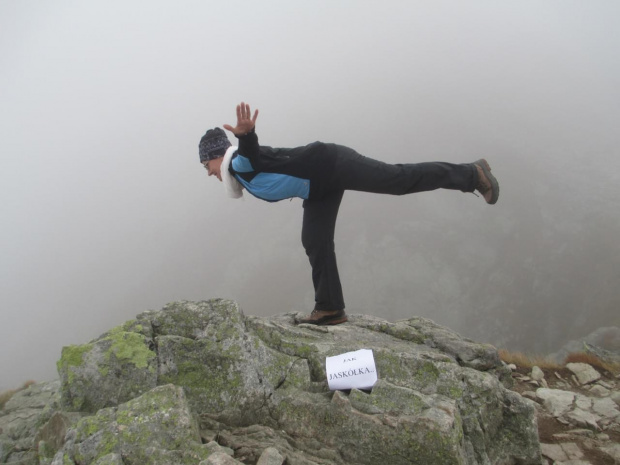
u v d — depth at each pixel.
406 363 3.45
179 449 2.68
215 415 3.25
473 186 3.84
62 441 3.14
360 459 2.90
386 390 3.13
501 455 3.21
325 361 3.58
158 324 3.82
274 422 3.25
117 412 2.93
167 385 3.15
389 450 2.80
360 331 4.38
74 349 3.57
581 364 7.79
